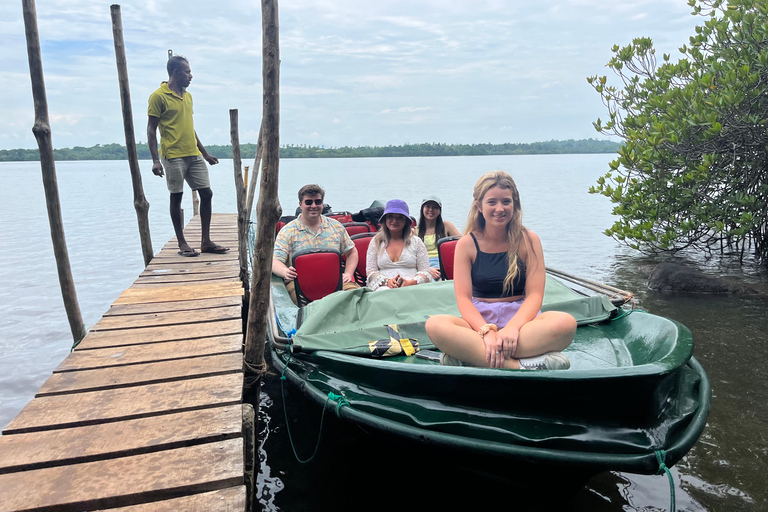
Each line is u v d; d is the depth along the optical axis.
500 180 3.00
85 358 3.55
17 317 7.32
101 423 2.72
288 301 4.73
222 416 2.78
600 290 4.44
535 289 3.09
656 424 2.54
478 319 3.03
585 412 2.55
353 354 3.49
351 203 22.50
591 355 3.41
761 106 7.62
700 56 8.83
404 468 3.32
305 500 3.32
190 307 4.77
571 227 14.36
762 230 8.91
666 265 7.79
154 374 3.29
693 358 3.33
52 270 10.29
